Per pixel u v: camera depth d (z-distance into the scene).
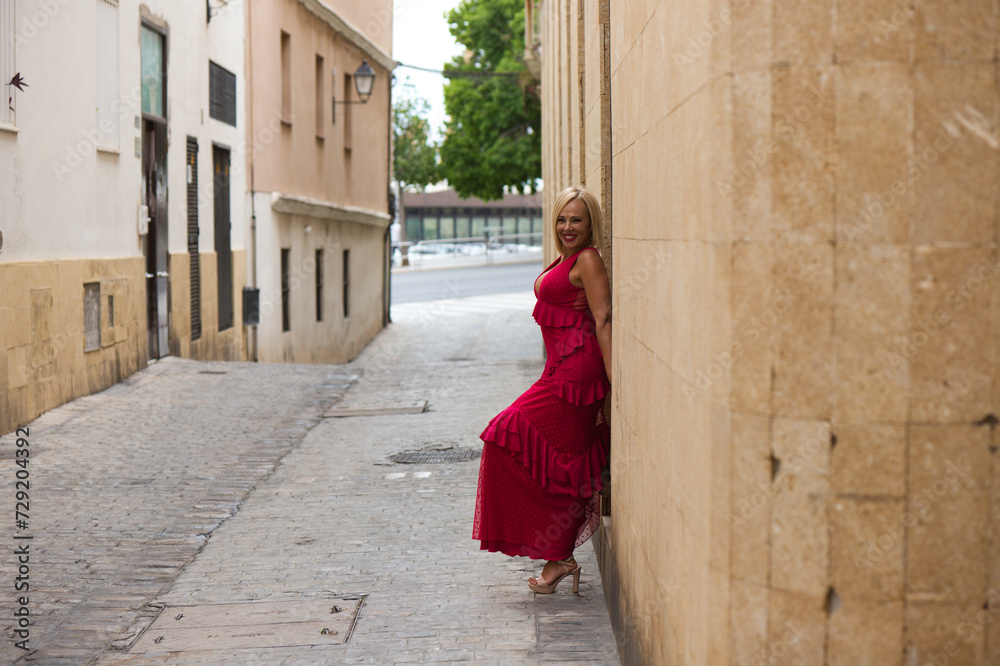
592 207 4.71
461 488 7.34
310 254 21.30
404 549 5.84
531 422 4.69
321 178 22.19
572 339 4.67
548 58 19.95
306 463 8.38
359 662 4.18
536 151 38.41
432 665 4.14
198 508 6.84
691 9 2.61
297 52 20.22
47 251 10.04
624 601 4.09
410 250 58.94
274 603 4.95
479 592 5.05
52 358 10.12
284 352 19.56
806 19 2.25
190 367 13.77
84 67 10.93
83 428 9.44
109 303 11.76
